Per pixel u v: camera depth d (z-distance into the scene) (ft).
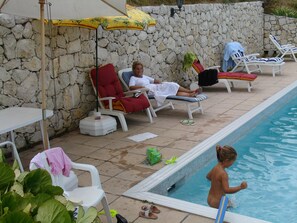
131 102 22.31
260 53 51.70
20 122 14.40
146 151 18.31
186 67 32.09
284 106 30.01
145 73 28.89
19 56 18.83
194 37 35.04
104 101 23.00
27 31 19.15
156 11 29.55
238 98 29.55
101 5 13.66
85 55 23.13
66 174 11.33
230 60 39.70
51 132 21.02
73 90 22.38
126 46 26.66
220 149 13.55
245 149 21.03
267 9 53.31
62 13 14.97
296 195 15.83
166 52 31.19
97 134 21.15
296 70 41.70
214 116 24.63
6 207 4.96
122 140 20.31
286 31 51.24
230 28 42.14
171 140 20.06
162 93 24.99
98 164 16.97
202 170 17.98
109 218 11.30
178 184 16.42
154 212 12.39
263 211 14.61
